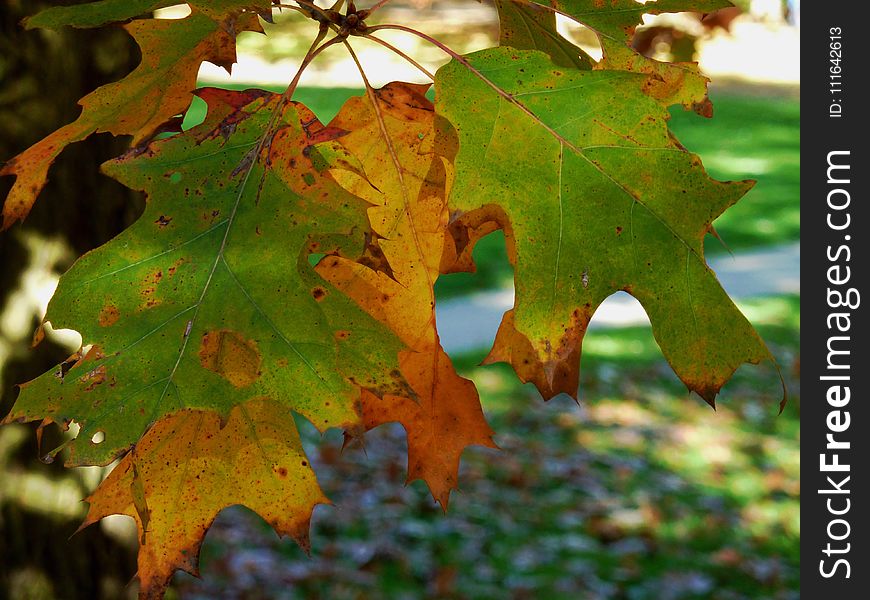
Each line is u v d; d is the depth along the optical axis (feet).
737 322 2.10
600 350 15.21
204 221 2.10
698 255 2.10
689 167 2.10
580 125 2.11
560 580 9.25
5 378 3.85
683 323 2.10
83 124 2.27
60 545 4.09
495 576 9.30
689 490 11.32
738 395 14.03
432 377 2.39
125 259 2.08
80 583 4.16
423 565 9.35
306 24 31.24
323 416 2.06
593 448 12.14
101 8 2.11
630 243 2.10
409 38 29.45
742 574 9.67
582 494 11.00
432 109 2.33
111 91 2.26
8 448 3.96
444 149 2.13
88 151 3.93
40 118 3.66
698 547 10.09
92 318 2.06
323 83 26.66
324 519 9.95
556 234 2.09
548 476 11.31
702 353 2.10
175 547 2.15
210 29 2.27
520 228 2.10
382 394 2.07
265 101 2.15
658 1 2.38
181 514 2.16
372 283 2.35
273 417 2.18
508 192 2.10
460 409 2.41
